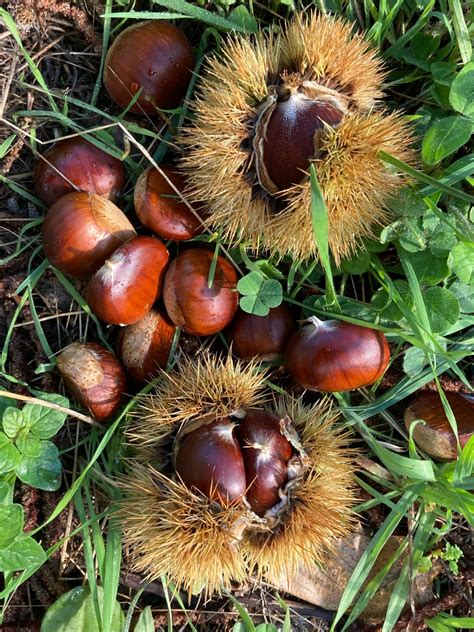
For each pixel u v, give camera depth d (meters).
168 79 0.18
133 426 0.17
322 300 0.18
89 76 0.19
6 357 0.18
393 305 0.18
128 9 0.19
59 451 0.18
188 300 0.17
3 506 0.15
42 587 0.18
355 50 0.15
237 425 0.16
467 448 0.16
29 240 0.18
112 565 0.16
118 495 0.17
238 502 0.15
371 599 0.19
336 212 0.15
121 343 0.18
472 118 0.16
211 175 0.16
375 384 0.18
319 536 0.15
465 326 0.18
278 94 0.16
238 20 0.18
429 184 0.17
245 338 0.18
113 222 0.17
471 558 0.19
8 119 0.18
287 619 0.17
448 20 0.18
